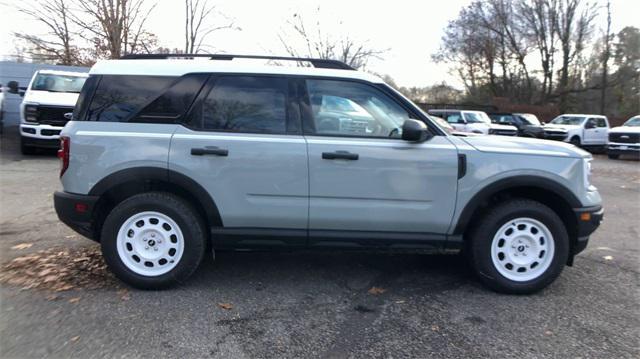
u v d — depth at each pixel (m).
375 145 4.17
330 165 4.14
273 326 3.61
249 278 4.57
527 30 38.34
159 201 4.12
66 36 20.80
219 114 4.21
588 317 3.88
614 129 20.56
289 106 4.24
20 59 21.94
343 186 4.16
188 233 4.15
